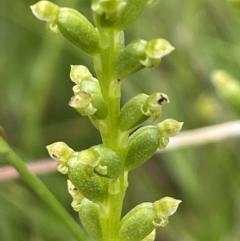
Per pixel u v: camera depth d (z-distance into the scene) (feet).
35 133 0.49
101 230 0.23
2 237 0.42
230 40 0.49
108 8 0.20
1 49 0.52
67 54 0.52
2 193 0.43
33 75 0.49
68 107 0.53
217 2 0.49
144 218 0.22
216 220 0.44
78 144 0.52
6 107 0.52
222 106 0.48
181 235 0.46
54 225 0.42
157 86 0.49
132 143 0.22
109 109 0.22
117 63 0.21
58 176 0.47
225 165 0.47
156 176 0.51
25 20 0.50
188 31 0.49
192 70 0.49
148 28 0.50
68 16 0.21
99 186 0.22
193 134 0.39
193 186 0.46
